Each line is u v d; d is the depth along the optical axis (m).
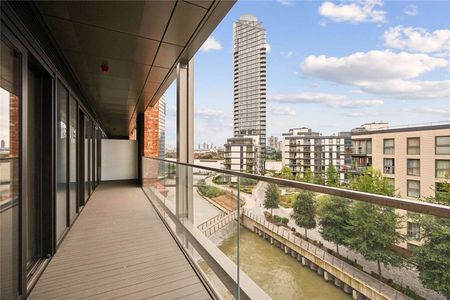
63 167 3.38
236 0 2.14
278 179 1.44
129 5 2.21
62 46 2.97
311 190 1.19
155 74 4.20
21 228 1.82
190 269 2.51
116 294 2.06
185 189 3.39
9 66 1.73
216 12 2.33
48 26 2.51
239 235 1.91
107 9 2.26
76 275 2.36
